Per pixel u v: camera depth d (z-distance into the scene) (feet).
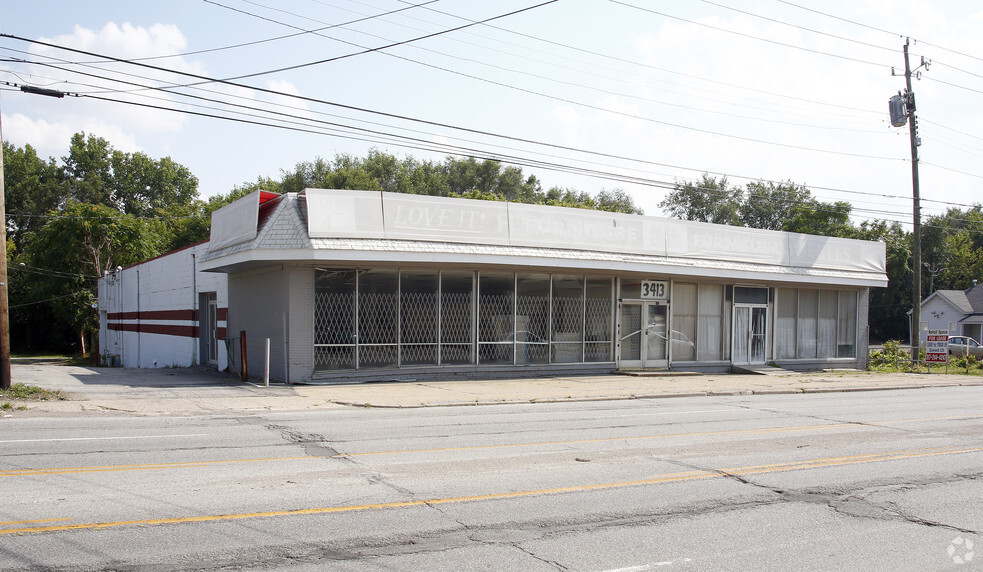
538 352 70.08
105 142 262.88
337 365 60.59
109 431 34.09
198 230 193.06
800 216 205.36
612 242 70.64
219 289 76.07
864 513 22.67
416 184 222.28
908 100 99.04
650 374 73.05
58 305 152.25
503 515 21.17
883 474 28.27
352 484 24.21
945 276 234.38
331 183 189.98
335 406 46.75
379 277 62.49
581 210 69.05
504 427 38.24
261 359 64.18
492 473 26.53
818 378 77.20
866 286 92.43
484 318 67.10
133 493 22.25
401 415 43.04
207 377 67.21
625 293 75.72
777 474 27.73
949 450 33.86
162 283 97.76
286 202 57.41
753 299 84.84
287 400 48.80
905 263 207.10
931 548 19.33
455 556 17.51
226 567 16.24
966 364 100.32
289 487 23.53
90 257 155.74
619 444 33.37
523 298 69.31
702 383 67.67
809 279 84.64
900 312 211.61
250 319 67.10
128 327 118.32
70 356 183.73
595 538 19.33
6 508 20.29
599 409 48.19
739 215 238.89
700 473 27.48
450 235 61.82
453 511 21.40
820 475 27.76
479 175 240.12
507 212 64.80
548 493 23.88
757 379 73.97
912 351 100.12
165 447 29.94
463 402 50.06
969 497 24.98
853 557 18.44
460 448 31.40
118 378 66.39
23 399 44.96
